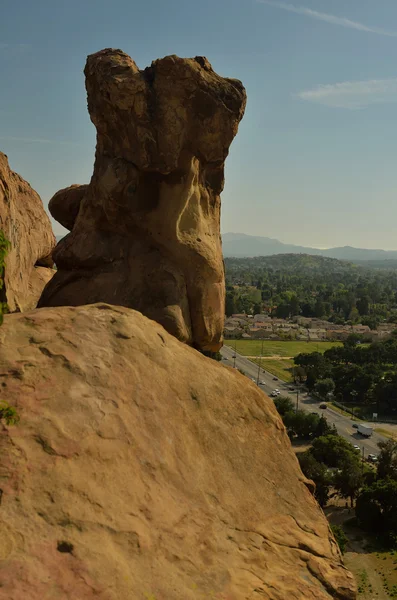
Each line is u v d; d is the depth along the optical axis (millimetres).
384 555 37000
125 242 11102
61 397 6625
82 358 7219
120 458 6543
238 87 10820
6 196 11008
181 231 10938
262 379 86938
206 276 11047
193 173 10906
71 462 6090
